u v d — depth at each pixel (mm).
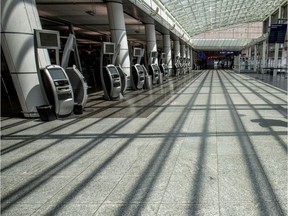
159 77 14156
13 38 5422
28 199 2389
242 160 3068
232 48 39531
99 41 30297
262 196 2270
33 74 5738
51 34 5387
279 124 4660
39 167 3117
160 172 2842
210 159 3141
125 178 2732
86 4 10945
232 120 5055
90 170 2973
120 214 2096
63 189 2551
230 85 12297
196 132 4316
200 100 7777
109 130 4648
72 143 3980
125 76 8828
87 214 2109
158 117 5586
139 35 26391
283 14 21047
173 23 19641
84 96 6320
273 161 3012
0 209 2242
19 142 4125
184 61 26656
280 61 19609
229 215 2018
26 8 5484
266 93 8969
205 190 2410
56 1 10375
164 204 2211
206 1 17828
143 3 11227
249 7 23953
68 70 6316
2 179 2830
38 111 5531
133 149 3609
